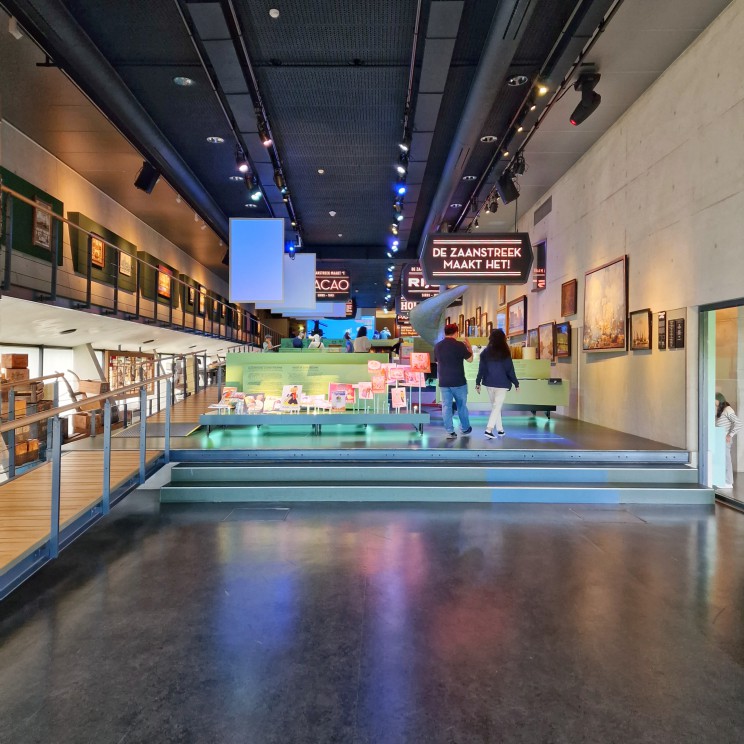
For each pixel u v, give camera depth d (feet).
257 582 10.69
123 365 43.68
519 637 8.61
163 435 21.72
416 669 7.70
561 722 6.56
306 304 43.83
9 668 7.69
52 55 18.70
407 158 29.12
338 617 9.25
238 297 33.65
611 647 8.31
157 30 18.99
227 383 23.80
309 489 16.57
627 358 22.95
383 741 6.23
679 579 10.93
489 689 7.22
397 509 15.76
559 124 24.18
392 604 9.75
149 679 7.43
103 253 35.22
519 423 26.25
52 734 6.32
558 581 10.80
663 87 19.93
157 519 14.78
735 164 16.11
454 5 16.43
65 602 9.82
